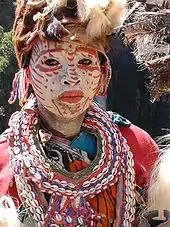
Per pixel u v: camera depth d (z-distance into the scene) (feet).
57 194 3.40
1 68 15.53
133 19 3.50
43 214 3.39
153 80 3.58
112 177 3.52
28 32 3.47
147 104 12.41
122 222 3.51
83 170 3.49
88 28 3.38
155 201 3.62
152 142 3.95
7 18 19.44
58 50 3.40
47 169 3.41
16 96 3.80
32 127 3.56
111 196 3.55
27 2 3.44
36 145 3.49
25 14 3.45
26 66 3.59
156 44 3.49
